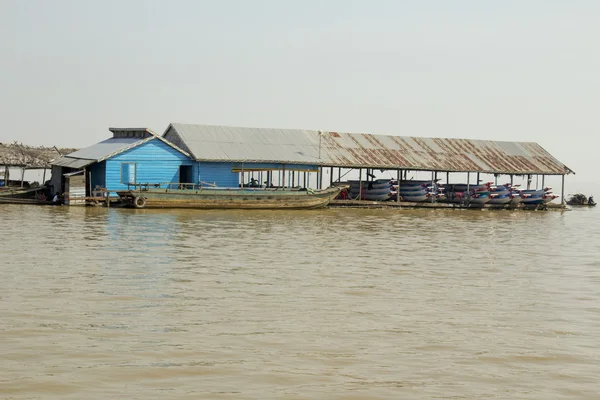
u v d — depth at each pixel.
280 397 12.60
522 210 70.06
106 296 20.30
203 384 13.12
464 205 68.12
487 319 18.91
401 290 22.67
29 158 60.75
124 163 54.91
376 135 70.69
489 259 31.23
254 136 63.31
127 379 13.27
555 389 13.40
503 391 13.23
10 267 24.72
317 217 51.88
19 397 12.24
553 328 18.09
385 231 42.84
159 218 45.62
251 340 16.09
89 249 29.77
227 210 55.31
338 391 12.98
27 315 17.73
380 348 15.77
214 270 25.42
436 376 13.98
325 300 20.69
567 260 31.83
